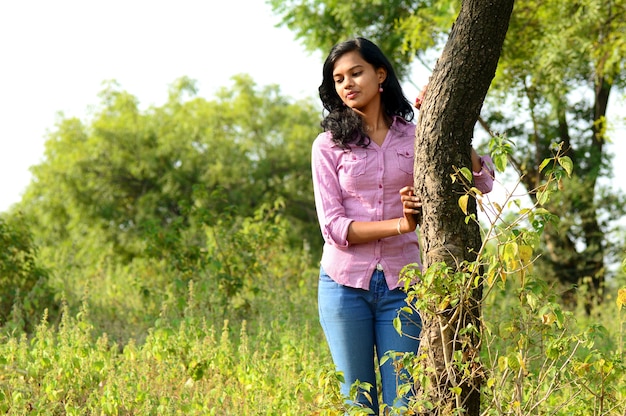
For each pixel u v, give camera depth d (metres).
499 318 6.33
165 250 9.46
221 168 29.72
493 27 3.93
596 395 3.99
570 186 16.31
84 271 11.95
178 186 29.20
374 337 4.21
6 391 5.34
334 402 3.92
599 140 17.53
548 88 15.00
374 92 4.16
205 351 6.38
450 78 3.95
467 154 4.01
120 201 30.38
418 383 4.04
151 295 9.14
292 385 5.75
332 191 4.16
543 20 14.77
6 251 9.15
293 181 31.47
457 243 3.99
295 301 9.05
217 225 9.70
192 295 7.95
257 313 8.77
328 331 4.22
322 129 4.29
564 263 16.33
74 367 5.87
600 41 14.37
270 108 33.06
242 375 5.89
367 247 4.12
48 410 5.19
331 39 17.89
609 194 16.86
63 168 30.33
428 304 3.80
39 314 8.73
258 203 29.94
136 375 6.10
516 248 3.52
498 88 15.28
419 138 4.01
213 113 32.31
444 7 14.21
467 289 3.73
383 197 4.13
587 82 16.36
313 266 11.98
